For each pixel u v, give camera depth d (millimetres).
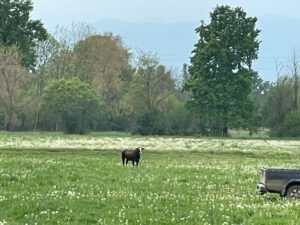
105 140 79938
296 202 22344
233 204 21938
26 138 79250
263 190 24859
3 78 102938
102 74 128000
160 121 106062
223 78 108750
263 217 18625
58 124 107250
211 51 108562
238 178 33250
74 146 63219
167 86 116875
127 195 24000
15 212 19750
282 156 55594
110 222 18141
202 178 32688
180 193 25781
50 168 34406
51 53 126875
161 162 44812
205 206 21469
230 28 111750
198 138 93938
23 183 27516
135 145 68500
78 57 129250
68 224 17891
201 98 107375
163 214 19500
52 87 105625
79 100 105312
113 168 37156
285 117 105688
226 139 91562
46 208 20344
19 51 107938
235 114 106562
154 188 27359
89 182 28922
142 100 116250
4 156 46219
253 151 61812
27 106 104188
